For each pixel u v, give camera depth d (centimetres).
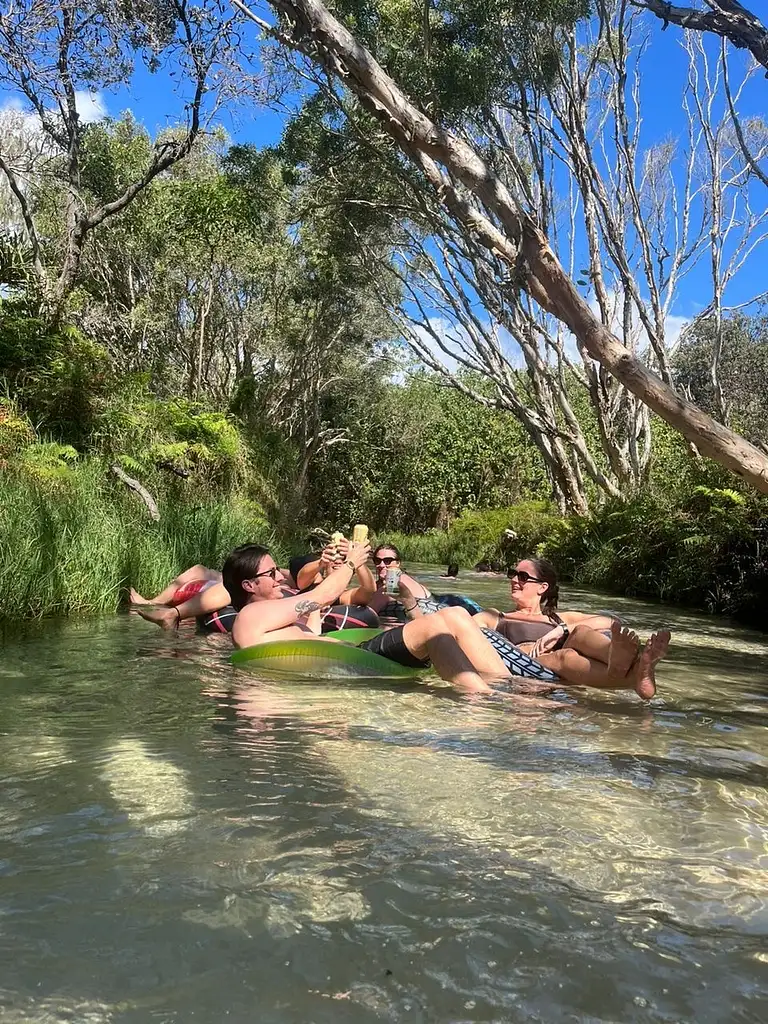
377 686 379
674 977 137
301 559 591
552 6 880
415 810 210
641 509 1246
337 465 3188
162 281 2212
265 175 1847
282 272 2433
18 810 201
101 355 1134
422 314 1905
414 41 941
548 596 471
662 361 1201
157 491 1058
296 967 136
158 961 136
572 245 1571
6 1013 120
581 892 167
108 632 512
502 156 1395
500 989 131
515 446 2931
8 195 1653
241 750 259
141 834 188
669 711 352
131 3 981
